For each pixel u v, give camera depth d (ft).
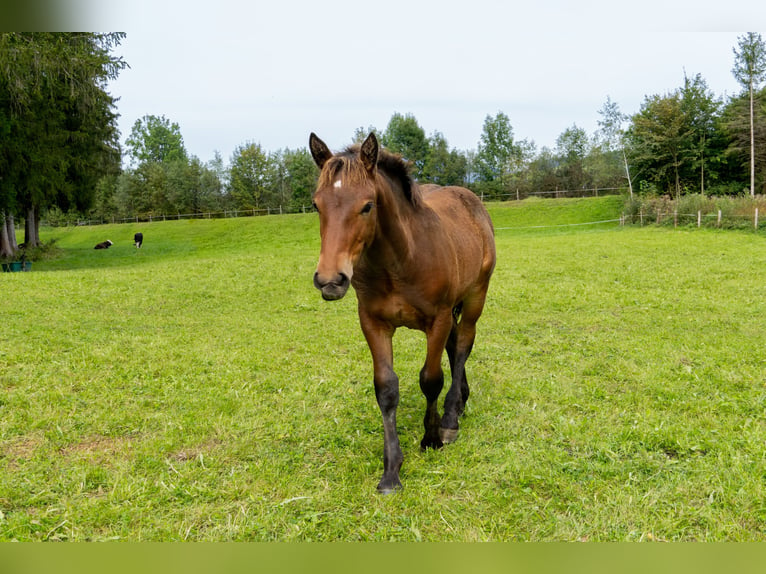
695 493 10.79
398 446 11.86
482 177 200.95
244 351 22.50
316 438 13.87
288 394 17.15
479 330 26.21
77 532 9.88
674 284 37.42
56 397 16.57
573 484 11.25
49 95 70.44
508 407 15.71
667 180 128.47
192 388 17.78
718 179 128.16
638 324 26.76
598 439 13.23
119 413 15.49
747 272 40.65
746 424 13.85
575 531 9.82
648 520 10.03
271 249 97.66
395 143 168.35
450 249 12.51
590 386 17.34
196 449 13.39
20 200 80.79
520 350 22.12
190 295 37.99
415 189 11.79
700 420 14.30
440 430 13.64
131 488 11.32
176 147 282.15
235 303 35.45
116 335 25.44
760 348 21.24
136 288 40.83
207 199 197.47
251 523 10.08
